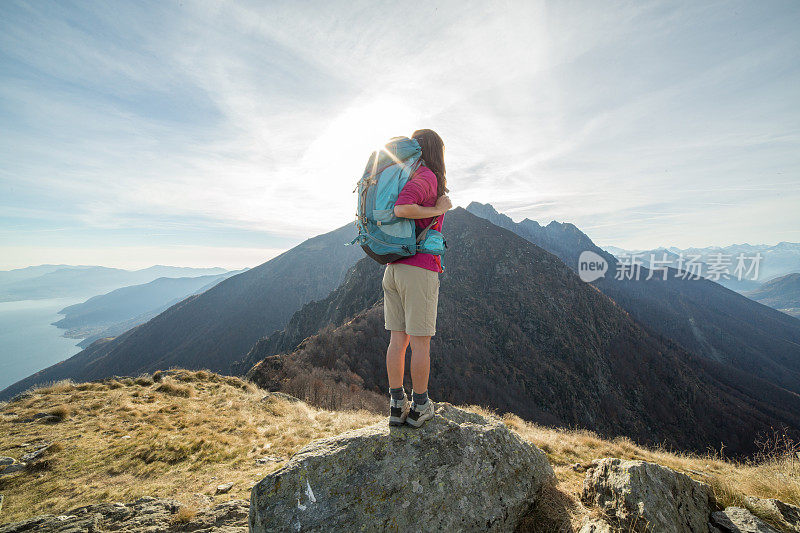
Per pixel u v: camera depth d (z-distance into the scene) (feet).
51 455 27.17
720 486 12.21
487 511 8.59
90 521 13.85
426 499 8.01
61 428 32.81
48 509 20.16
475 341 323.16
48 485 23.18
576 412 276.82
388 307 8.86
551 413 266.16
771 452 20.43
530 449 11.55
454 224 511.40
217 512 14.47
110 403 40.50
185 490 21.94
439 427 9.41
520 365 310.04
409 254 7.51
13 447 28.60
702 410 315.37
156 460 27.43
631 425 288.51
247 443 32.83
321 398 120.57
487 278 423.23
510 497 9.37
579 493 11.60
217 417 40.47
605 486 10.56
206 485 22.68
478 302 385.29
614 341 367.25
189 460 27.73
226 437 33.58
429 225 7.91
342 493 7.77
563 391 290.97
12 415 35.35
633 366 348.59
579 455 24.73
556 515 9.83
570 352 333.42
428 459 8.67
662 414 306.96
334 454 8.47
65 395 42.11
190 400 46.60
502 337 338.54
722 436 291.79
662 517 9.03
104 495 21.56
